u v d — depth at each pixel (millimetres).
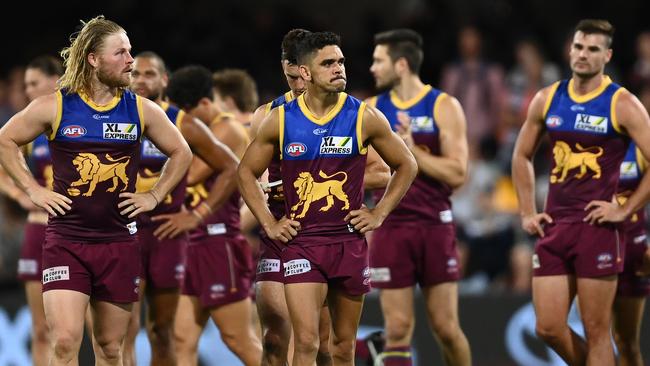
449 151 28844
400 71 29312
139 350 33906
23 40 54281
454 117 29031
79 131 22359
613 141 26078
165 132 23125
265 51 52031
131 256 23281
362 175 22797
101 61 22219
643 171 28062
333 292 23156
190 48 51594
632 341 28266
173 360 28125
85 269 22859
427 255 28984
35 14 54719
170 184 23141
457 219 41688
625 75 51531
